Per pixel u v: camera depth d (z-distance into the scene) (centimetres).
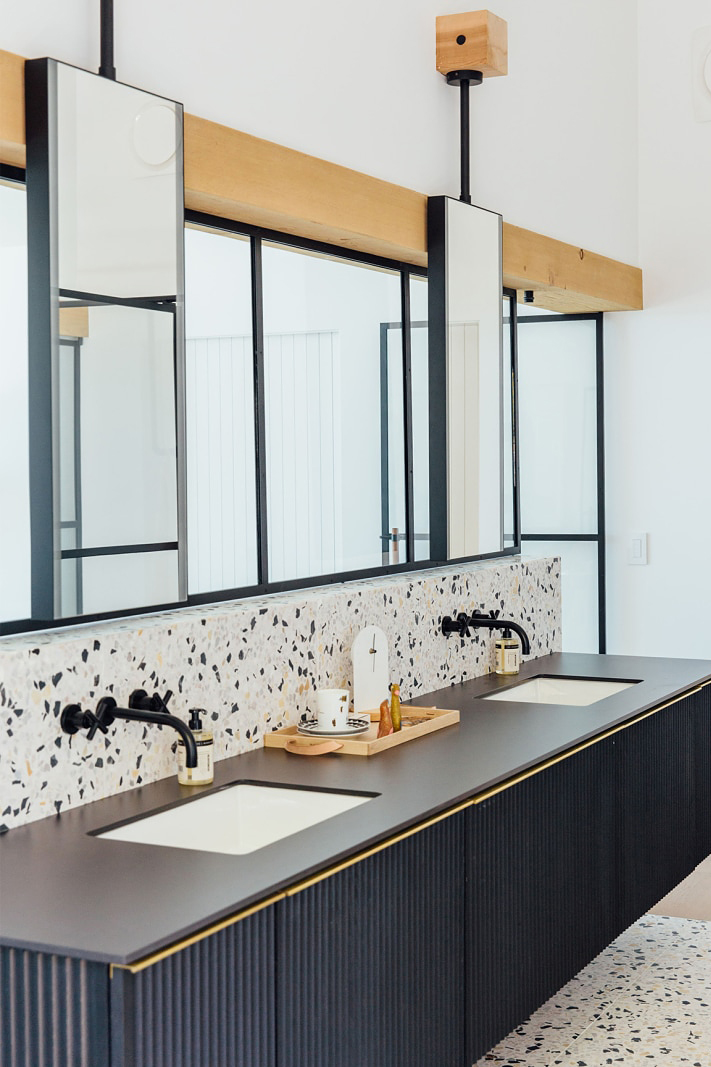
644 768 362
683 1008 357
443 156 408
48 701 235
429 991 243
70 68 243
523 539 603
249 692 298
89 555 253
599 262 533
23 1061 174
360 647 337
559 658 465
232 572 322
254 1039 192
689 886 479
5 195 256
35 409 244
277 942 198
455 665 402
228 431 320
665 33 581
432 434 401
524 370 599
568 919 311
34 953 172
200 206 304
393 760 287
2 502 252
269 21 316
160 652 266
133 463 263
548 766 298
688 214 579
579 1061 321
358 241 363
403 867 234
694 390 579
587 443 590
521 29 468
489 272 425
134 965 168
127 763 257
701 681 411
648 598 591
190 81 288
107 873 203
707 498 577
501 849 274
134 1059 168
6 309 256
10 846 218
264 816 266
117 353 258
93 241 250
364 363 383
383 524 393
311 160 328
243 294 328
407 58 385
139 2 272
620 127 568
